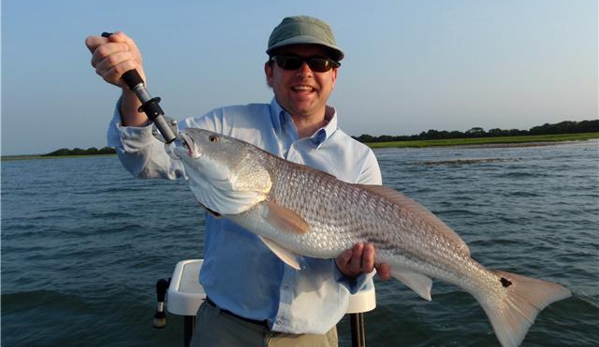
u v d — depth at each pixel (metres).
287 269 0.98
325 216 1.00
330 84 1.10
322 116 1.15
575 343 2.02
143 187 9.70
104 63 0.79
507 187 7.07
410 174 9.83
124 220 5.38
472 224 4.36
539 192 6.36
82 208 6.61
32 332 2.32
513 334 1.09
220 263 1.02
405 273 1.08
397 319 2.28
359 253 0.95
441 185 7.67
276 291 0.99
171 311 1.31
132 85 0.81
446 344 2.06
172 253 3.71
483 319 2.25
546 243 3.54
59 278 3.12
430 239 1.08
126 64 0.80
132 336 2.25
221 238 1.03
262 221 0.97
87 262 3.55
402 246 1.05
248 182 0.96
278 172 1.00
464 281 1.11
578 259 3.11
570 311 2.30
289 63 1.05
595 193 6.07
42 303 2.66
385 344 2.11
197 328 1.07
